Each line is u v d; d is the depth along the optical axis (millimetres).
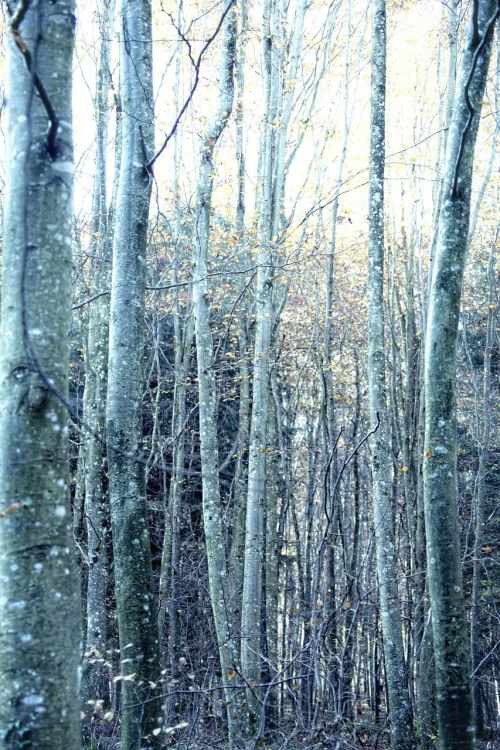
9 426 3486
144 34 7215
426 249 20172
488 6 6316
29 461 3453
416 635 15742
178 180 15781
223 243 17859
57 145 3701
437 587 6020
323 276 21344
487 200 21594
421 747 13148
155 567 19906
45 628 3359
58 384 3570
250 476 12266
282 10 15297
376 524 11523
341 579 17688
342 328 21438
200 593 17328
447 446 6176
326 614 9281
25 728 3256
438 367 6266
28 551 3398
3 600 3379
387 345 21016
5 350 3580
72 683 3424
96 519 12891
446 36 16500
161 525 20188
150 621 6445
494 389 21547
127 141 7074
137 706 6203
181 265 16562
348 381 22359
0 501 3451
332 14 17016
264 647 14805
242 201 16125
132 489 6625
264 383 12570
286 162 15891
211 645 15836
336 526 17172
